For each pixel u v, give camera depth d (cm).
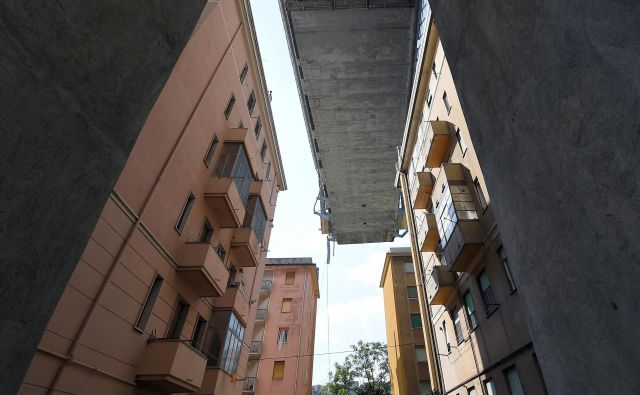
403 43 1716
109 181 281
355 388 2769
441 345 1488
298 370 2616
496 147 352
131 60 295
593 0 209
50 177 227
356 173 2450
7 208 199
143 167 916
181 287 1102
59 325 660
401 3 1562
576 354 250
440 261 1498
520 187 311
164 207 1007
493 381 1030
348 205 2742
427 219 1473
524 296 321
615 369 210
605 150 204
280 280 3216
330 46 1731
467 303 1234
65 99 236
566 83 238
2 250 197
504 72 324
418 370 2367
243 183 1456
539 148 276
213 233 1333
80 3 246
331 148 2270
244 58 1642
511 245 338
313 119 2098
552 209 265
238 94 1570
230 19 1474
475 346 1148
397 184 2161
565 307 259
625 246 193
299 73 1875
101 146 270
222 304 1364
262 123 1969
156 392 928
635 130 180
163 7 330
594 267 223
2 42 193
